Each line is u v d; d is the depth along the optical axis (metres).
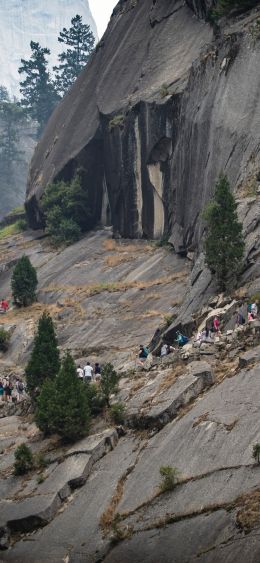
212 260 43.50
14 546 31.14
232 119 52.97
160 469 29.53
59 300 61.31
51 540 30.27
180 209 59.75
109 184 71.50
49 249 73.81
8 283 70.19
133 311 54.97
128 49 77.38
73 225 73.62
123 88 73.50
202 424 30.86
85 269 65.25
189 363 36.81
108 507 30.00
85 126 77.25
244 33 56.09
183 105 61.75
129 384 38.06
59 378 36.59
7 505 32.94
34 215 81.69
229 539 24.95
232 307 40.28
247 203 46.41
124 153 68.88
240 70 54.81
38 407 37.53
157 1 77.12
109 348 50.25
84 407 35.97
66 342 54.19
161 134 64.94
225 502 26.39
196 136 57.56
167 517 27.55
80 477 32.66
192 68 61.78
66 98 86.19
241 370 33.06
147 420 33.81
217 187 44.59
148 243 66.06
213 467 28.27
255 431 28.41
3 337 57.75
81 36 149.75
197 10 70.75
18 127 151.62
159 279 57.81
